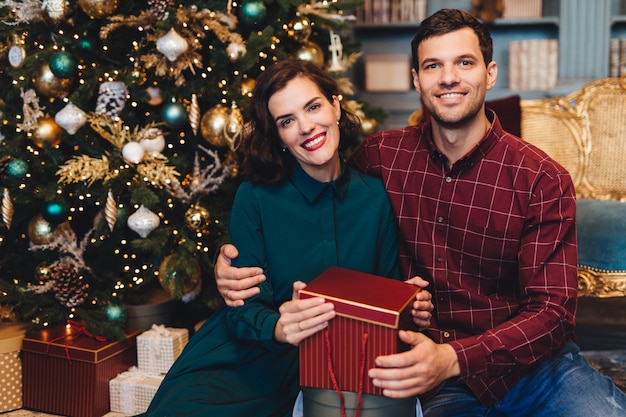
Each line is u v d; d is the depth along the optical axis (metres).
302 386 1.45
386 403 1.40
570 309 1.58
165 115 2.39
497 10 4.44
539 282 1.61
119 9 2.46
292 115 1.67
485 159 1.71
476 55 1.65
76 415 2.21
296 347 1.80
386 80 4.61
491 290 1.76
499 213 1.69
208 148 2.60
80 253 2.44
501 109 2.63
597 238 2.26
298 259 1.77
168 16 2.30
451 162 1.74
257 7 2.52
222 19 2.51
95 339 2.28
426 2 4.65
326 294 1.39
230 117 2.39
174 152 2.61
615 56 4.30
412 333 1.39
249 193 1.80
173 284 2.38
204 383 1.71
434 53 1.66
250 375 1.76
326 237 1.76
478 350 1.47
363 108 3.23
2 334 2.30
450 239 1.75
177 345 2.33
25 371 2.27
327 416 1.42
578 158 2.58
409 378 1.36
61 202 2.34
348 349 1.39
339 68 3.00
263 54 2.58
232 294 1.70
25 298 2.39
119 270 2.66
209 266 2.55
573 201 1.65
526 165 1.67
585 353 1.93
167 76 2.47
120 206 2.42
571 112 2.61
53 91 2.39
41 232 2.41
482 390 1.67
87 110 2.48
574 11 4.31
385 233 1.81
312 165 1.73
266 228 1.78
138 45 2.46
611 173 2.54
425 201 1.77
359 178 1.82
